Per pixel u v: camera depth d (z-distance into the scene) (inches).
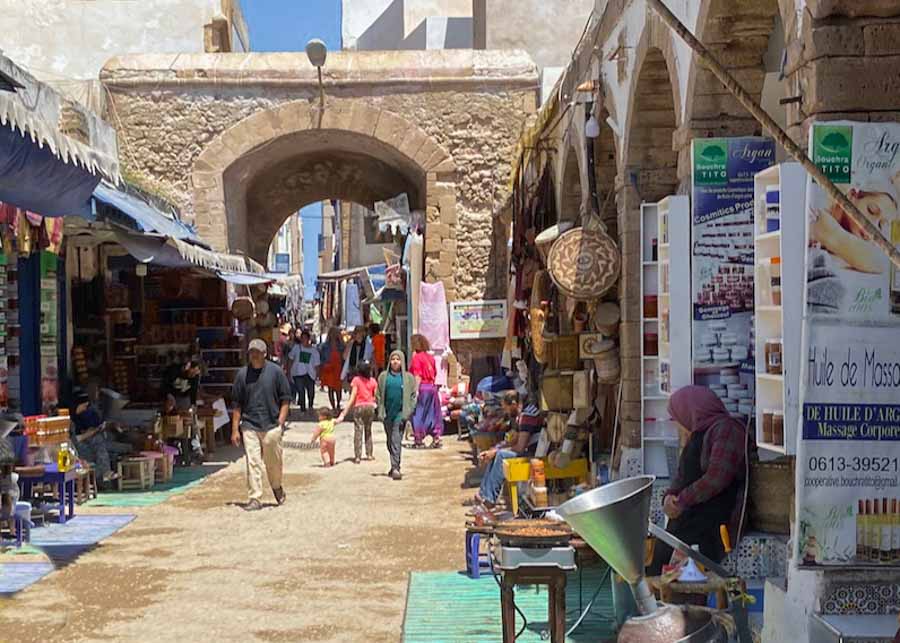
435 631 255.9
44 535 374.6
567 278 377.4
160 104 761.6
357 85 767.1
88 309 568.7
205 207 762.2
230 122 764.6
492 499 391.2
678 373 287.3
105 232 503.8
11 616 269.6
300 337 890.7
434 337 753.0
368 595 290.4
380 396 514.3
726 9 275.9
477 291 769.6
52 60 842.8
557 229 466.6
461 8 1080.2
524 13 800.9
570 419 388.2
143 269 573.0
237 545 356.8
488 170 772.6
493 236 771.4
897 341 191.6
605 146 452.8
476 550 308.7
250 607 278.1
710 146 283.4
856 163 193.3
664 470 336.5
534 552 209.5
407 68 766.5
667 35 324.5
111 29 844.6
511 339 631.2
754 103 150.3
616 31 404.8
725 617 167.6
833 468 191.9
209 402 640.4
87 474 451.2
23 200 292.7
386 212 838.5
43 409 473.7
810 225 191.5
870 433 191.9
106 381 596.1
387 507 430.0
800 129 205.8
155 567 324.2
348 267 1537.9
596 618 267.0
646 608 167.9
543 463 362.9
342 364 904.3
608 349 387.2
